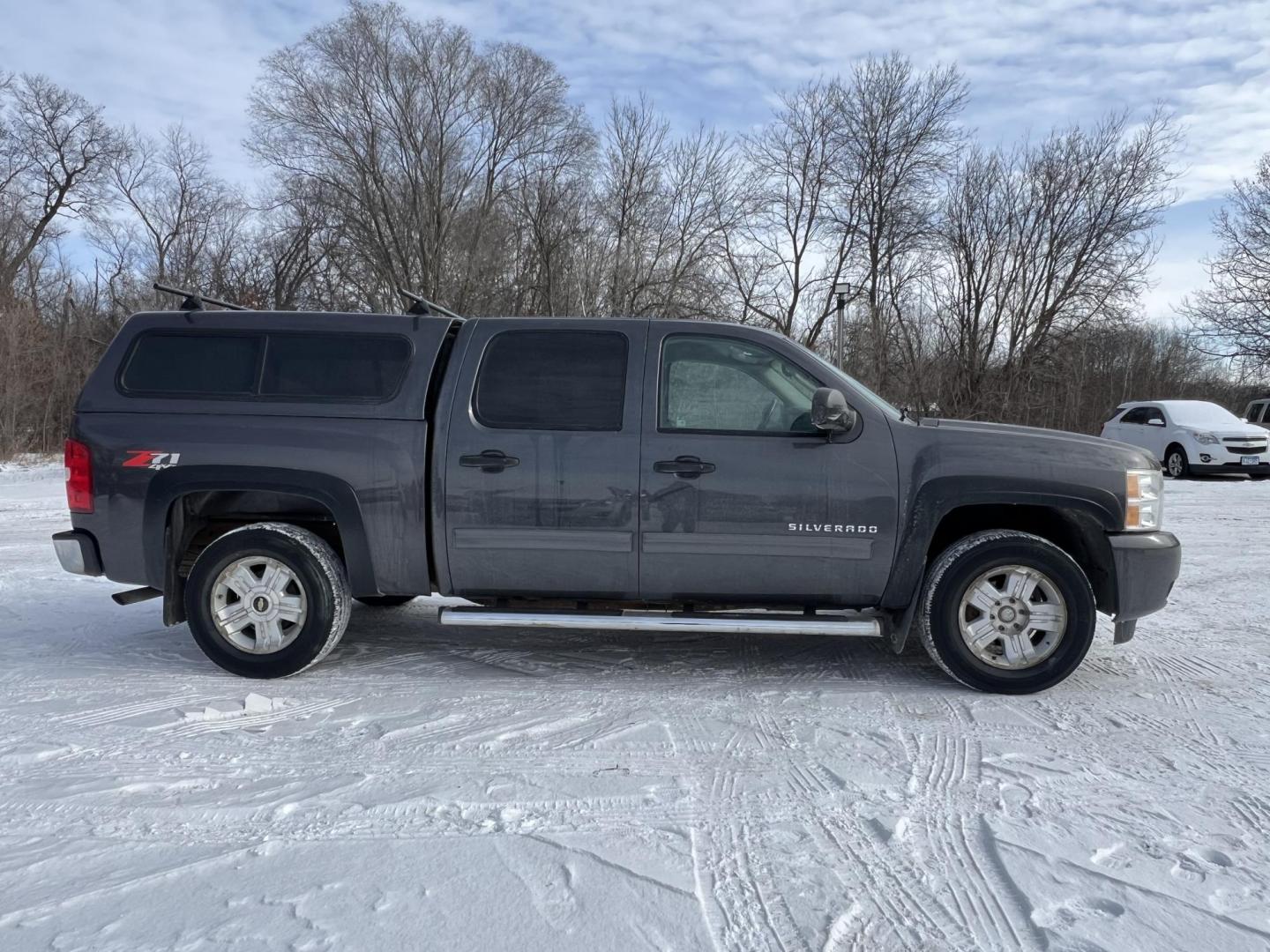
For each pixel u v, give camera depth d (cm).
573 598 447
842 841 279
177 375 455
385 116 2856
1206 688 434
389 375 448
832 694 429
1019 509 447
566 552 436
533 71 2919
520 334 449
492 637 538
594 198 2980
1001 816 295
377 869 260
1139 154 2964
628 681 451
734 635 545
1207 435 1652
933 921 236
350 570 448
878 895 248
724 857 269
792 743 363
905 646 518
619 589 440
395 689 435
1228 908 240
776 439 430
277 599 444
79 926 230
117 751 352
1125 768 336
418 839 279
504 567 441
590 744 362
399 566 446
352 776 329
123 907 239
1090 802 306
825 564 428
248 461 438
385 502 439
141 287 3666
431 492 438
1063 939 226
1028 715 396
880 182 3031
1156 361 3219
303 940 224
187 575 466
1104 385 3142
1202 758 345
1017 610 423
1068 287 3061
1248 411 2217
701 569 433
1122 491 419
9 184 3684
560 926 232
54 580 707
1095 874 258
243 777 327
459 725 384
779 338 443
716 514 427
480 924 232
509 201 2977
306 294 3541
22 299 2681
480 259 2889
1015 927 232
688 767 338
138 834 282
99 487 445
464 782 323
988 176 3100
